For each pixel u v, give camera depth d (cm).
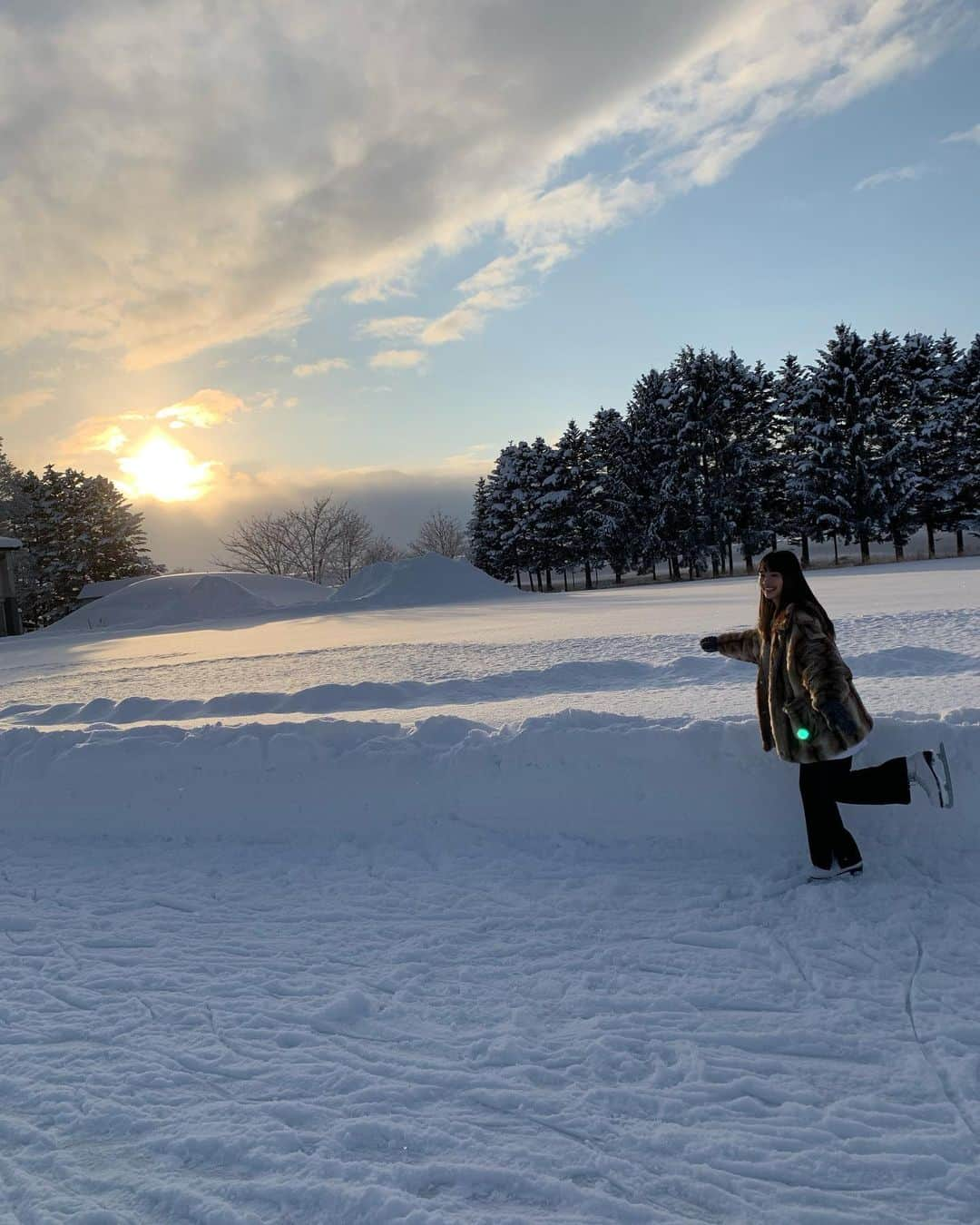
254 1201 202
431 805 487
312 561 6750
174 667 1484
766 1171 205
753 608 1758
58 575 5734
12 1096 254
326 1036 284
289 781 511
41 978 342
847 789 379
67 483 5831
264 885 441
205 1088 254
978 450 4566
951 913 343
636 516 5206
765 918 355
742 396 4972
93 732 572
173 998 318
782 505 5100
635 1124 226
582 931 357
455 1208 197
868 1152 211
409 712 695
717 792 442
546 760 471
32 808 546
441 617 2334
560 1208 196
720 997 295
